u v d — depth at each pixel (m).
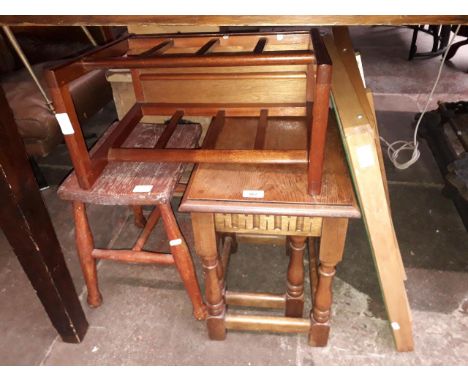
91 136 2.19
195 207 0.77
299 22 0.55
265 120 0.98
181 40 1.11
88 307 1.20
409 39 3.93
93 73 1.61
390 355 1.03
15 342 1.10
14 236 0.83
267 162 0.80
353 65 1.09
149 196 0.89
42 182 1.82
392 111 2.42
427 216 1.56
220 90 1.07
